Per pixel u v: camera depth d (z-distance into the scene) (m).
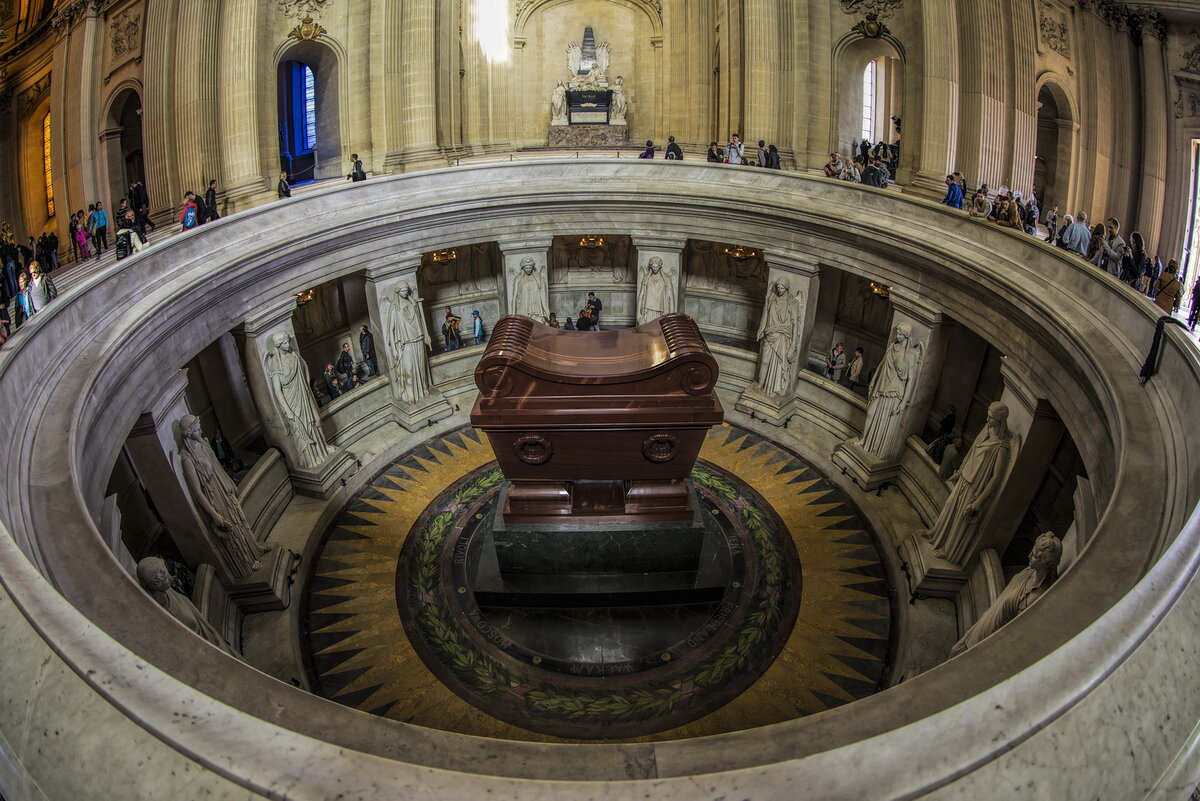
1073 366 8.54
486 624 10.55
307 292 14.48
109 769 2.49
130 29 19.67
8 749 2.59
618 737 8.97
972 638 8.25
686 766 3.09
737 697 9.48
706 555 11.44
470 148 20.98
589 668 9.88
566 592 10.57
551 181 15.41
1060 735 2.57
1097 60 18.88
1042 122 20.00
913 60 17.62
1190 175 20.34
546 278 16.30
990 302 10.43
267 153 18.09
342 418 14.38
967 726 2.58
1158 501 5.73
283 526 12.27
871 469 12.83
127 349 8.51
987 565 10.09
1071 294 9.09
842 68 18.75
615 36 22.59
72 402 7.08
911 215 12.30
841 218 12.90
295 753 2.54
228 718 2.62
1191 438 5.97
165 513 9.84
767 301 14.88
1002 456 9.88
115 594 4.55
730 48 19.27
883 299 15.29
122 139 22.12
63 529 5.30
